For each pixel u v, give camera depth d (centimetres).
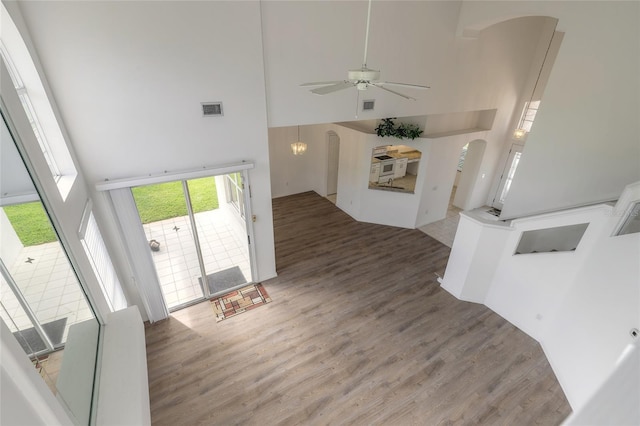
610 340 314
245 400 361
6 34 252
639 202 307
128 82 335
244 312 491
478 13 509
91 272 184
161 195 550
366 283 567
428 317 489
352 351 426
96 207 366
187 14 339
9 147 137
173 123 375
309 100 466
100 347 152
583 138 414
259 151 454
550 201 466
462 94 636
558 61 421
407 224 775
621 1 357
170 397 362
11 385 79
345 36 453
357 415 348
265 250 540
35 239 138
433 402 363
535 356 423
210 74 376
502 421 346
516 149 814
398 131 669
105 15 303
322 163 924
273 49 410
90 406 123
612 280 325
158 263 580
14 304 116
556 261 404
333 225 786
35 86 282
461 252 507
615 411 50
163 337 442
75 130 327
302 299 523
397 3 470
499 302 492
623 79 369
